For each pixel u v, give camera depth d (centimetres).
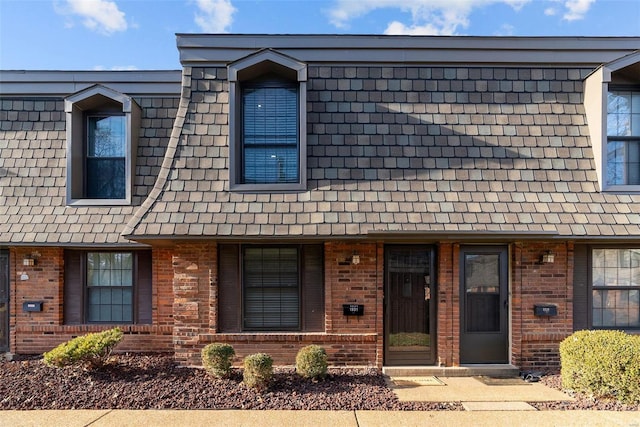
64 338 799
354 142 736
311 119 746
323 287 719
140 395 576
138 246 774
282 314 724
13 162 823
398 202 689
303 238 659
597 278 729
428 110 762
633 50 779
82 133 834
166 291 805
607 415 518
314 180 714
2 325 812
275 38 777
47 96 866
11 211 782
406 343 718
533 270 712
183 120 743
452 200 693
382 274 709
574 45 782
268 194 704
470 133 748
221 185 706
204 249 707
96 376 652
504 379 674
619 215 684
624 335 611
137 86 865
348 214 675
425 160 729
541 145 741
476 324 724
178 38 771
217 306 712
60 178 814
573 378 602
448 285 707
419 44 780
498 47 780
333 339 703
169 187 698
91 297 826
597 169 724
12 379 641
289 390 598
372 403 557
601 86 723
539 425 491
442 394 599
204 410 532
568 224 670
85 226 774
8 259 813
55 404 549
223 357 637
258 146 743
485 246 725
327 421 500
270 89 755
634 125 752
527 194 703
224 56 775
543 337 707
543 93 776
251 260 726
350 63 778
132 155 811
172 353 791
